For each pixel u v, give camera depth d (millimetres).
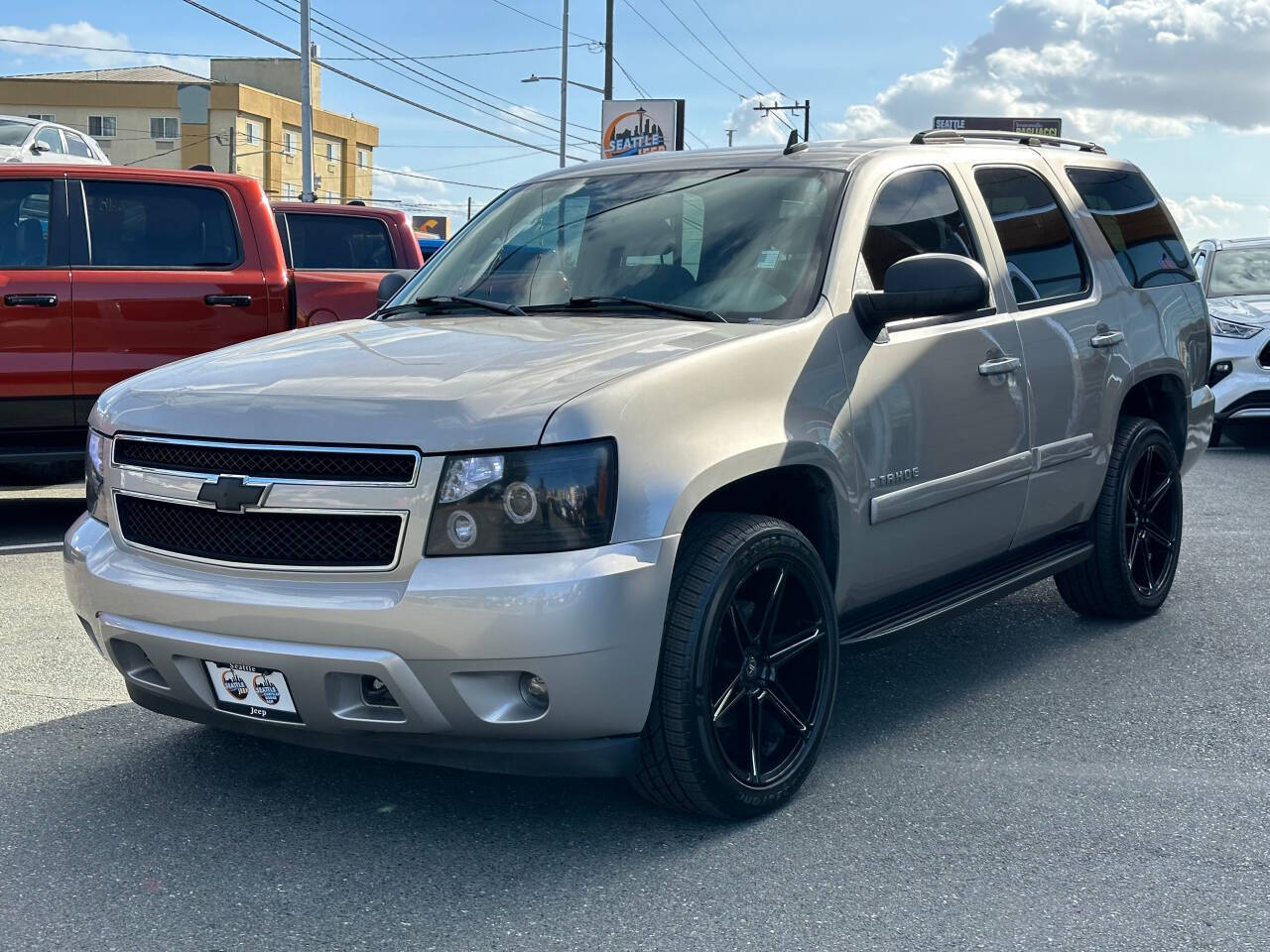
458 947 2965
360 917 3104
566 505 3201
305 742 3447
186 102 66125
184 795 3842
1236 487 9844
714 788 3502
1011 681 4988
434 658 3172
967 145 5148
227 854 3449
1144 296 5762
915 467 4207
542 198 4965
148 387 3764
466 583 3148
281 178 70750
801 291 4043
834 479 3852
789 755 3777
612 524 3242
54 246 7457
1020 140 5641
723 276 4188
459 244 5020
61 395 7398
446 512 3203
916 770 4066
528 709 3260
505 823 3648
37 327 7328
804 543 3727
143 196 7719
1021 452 4766
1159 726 4480
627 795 3842
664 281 4254
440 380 3438
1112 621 5859
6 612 6031
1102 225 5676
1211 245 13703
